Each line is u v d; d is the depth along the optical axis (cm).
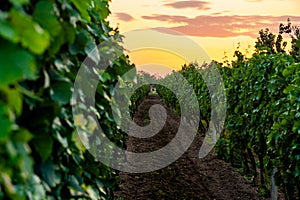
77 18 239
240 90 910
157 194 855
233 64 1139
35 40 135
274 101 689
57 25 169
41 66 188
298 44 1012
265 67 764
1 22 124
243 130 890
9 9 153
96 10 343
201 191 896
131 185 909
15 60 124
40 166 196
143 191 872
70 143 232
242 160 989
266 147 764
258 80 770
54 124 205
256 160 1098
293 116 564
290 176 580
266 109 719
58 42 192
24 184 162
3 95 138
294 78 585
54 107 190
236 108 905
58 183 212
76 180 246
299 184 571
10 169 148
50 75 202
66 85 203
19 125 183
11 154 137
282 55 733
